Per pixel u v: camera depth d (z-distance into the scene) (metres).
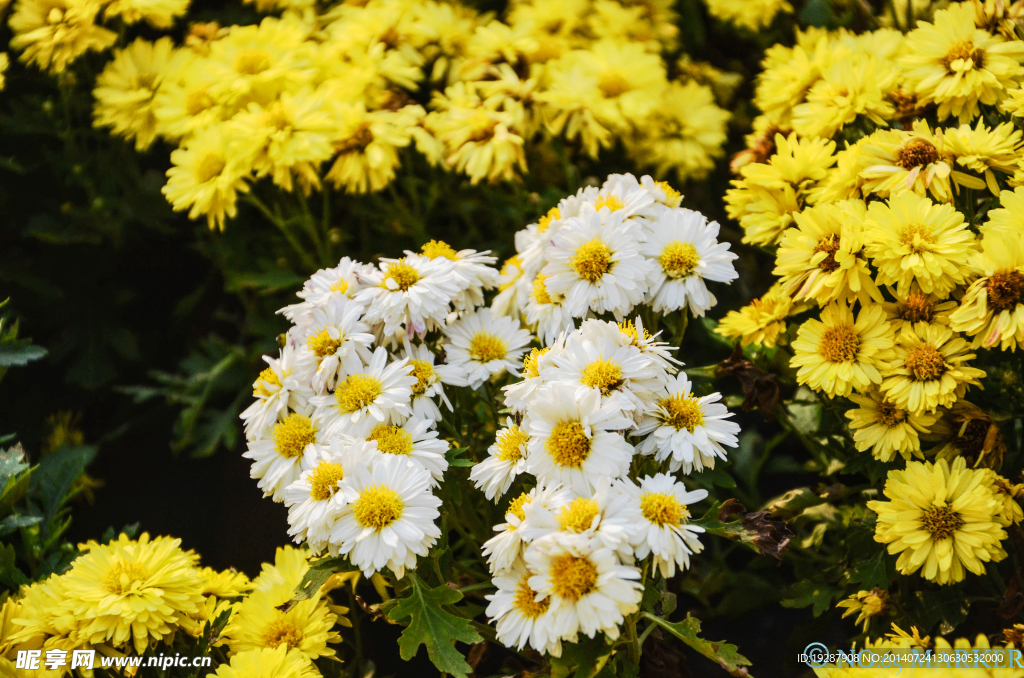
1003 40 0.86
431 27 0.99
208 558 0.98
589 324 0.79
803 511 0.88
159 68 0.99
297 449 0.81
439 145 0.96
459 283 0.83
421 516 0.78
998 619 0.86
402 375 0.81
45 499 0.90
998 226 0.80
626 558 0.75
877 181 0.84
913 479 0.80
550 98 0.97
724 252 0.82
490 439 0.87
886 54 0.93
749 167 0.88
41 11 0.98
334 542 0.78
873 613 0.83
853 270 0.81
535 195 0.98
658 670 0.80
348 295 0.83
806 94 0.92
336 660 0.86
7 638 0.80
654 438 0.78
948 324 0.81
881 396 0.83
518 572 0.77
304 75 0.96
